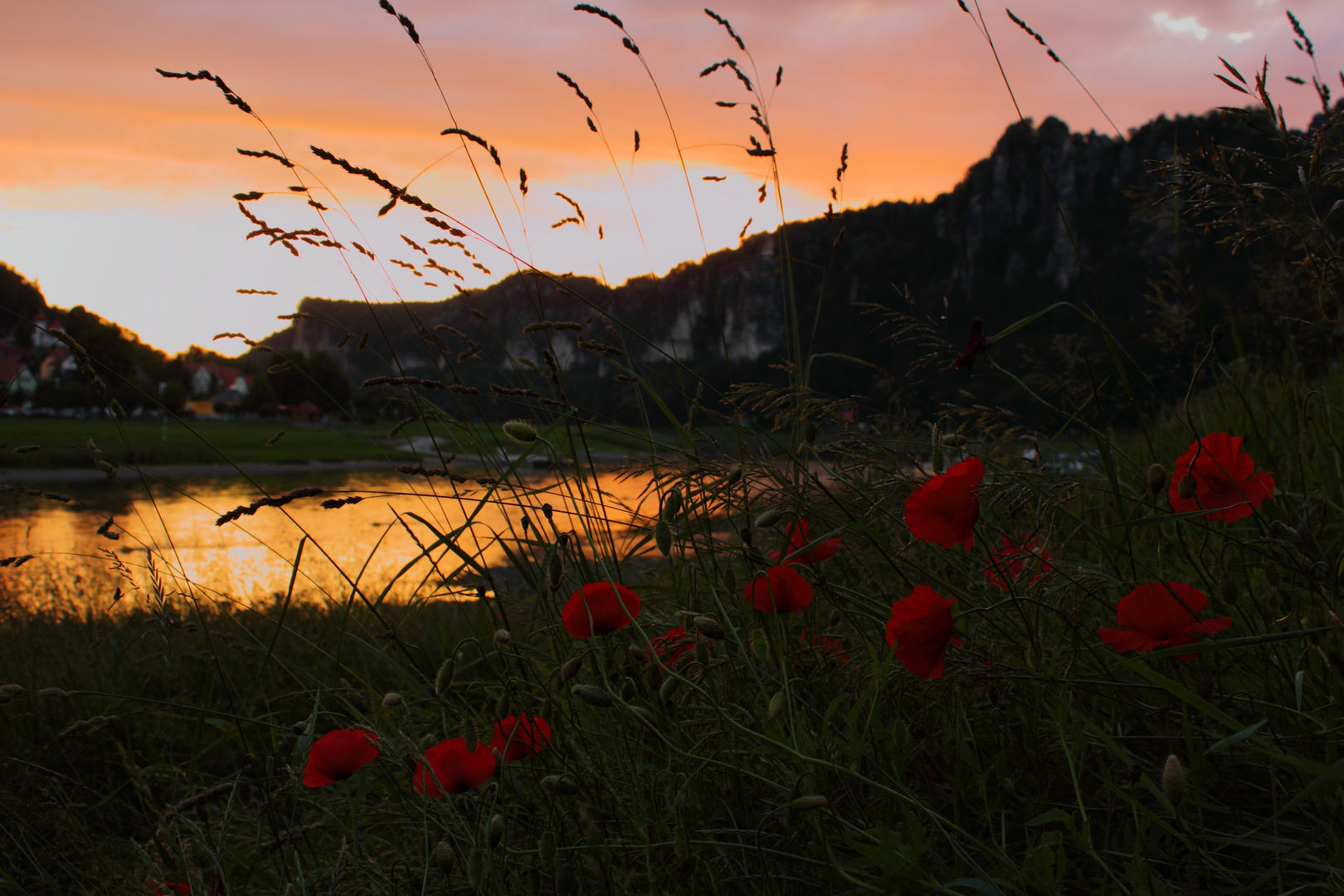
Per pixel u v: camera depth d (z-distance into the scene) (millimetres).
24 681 2729
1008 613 1149
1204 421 2221
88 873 1412
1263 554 1074
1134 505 1432
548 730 1141
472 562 1368
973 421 1445
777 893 922
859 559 1530
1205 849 891
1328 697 961
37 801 1600
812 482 1334
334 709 1920
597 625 1114
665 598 1476
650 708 1124
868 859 876
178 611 2426
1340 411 1653
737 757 1067
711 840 967
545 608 1321
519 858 1069
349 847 1178
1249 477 1021
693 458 1372
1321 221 964
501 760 1080
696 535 1397
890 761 1030
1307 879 838
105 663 2871
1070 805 998
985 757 1165
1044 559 1060
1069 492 1147
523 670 1354
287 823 1273
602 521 1493
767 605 1146
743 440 1415
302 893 1037
